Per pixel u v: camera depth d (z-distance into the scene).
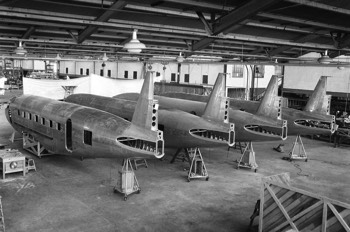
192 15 15.46
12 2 12.88
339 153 25.52
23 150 22.34
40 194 14.87
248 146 20.64
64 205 13.77
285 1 13.09
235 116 20.78
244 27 18.55
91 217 12.76
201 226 12.35
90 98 24.69
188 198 15.08
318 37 22.08
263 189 11.06
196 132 18.14
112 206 13.87
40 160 20.17
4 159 16.50
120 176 15.20
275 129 20.77
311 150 26.31
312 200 9.92
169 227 12.18
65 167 19.00
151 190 15.92
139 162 20.25
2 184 15.93
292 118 23.62
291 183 17.78
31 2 13.12
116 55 36.06
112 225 12.17
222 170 19.78
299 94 39.84
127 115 20.91
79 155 16.89
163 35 20.86
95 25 15.02
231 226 12.42
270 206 10.96
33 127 20.08
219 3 14.02
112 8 13.47
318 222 9.73
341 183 18.06
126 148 14.38
